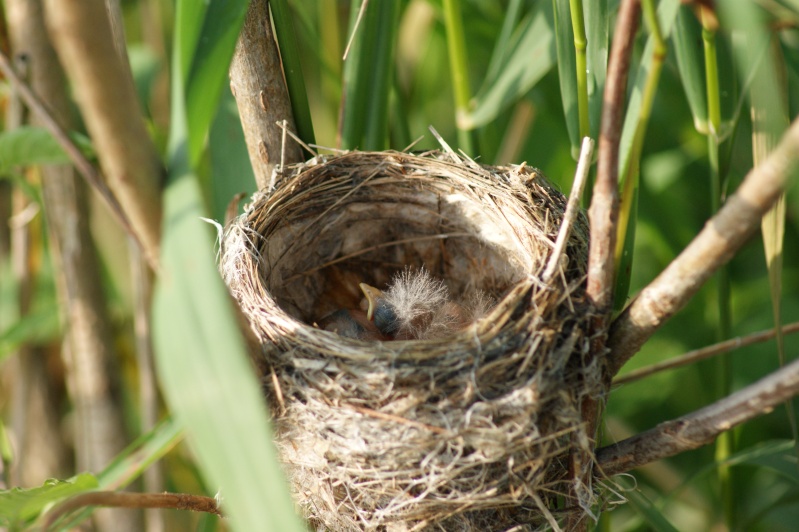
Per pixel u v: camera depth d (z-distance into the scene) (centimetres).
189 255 56
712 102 68
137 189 57
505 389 64
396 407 63
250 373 55
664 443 63
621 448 64
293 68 69
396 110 74
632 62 72
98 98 56
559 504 65
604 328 63
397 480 63
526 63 70
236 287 68
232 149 70
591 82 66
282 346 65
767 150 63
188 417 56
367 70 69
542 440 63
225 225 68
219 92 59
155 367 75
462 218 73
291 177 70
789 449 70
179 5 58
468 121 72
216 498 64
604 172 61
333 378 64
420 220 74
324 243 74
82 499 62
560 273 65
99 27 56
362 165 72
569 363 64
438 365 64
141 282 75
